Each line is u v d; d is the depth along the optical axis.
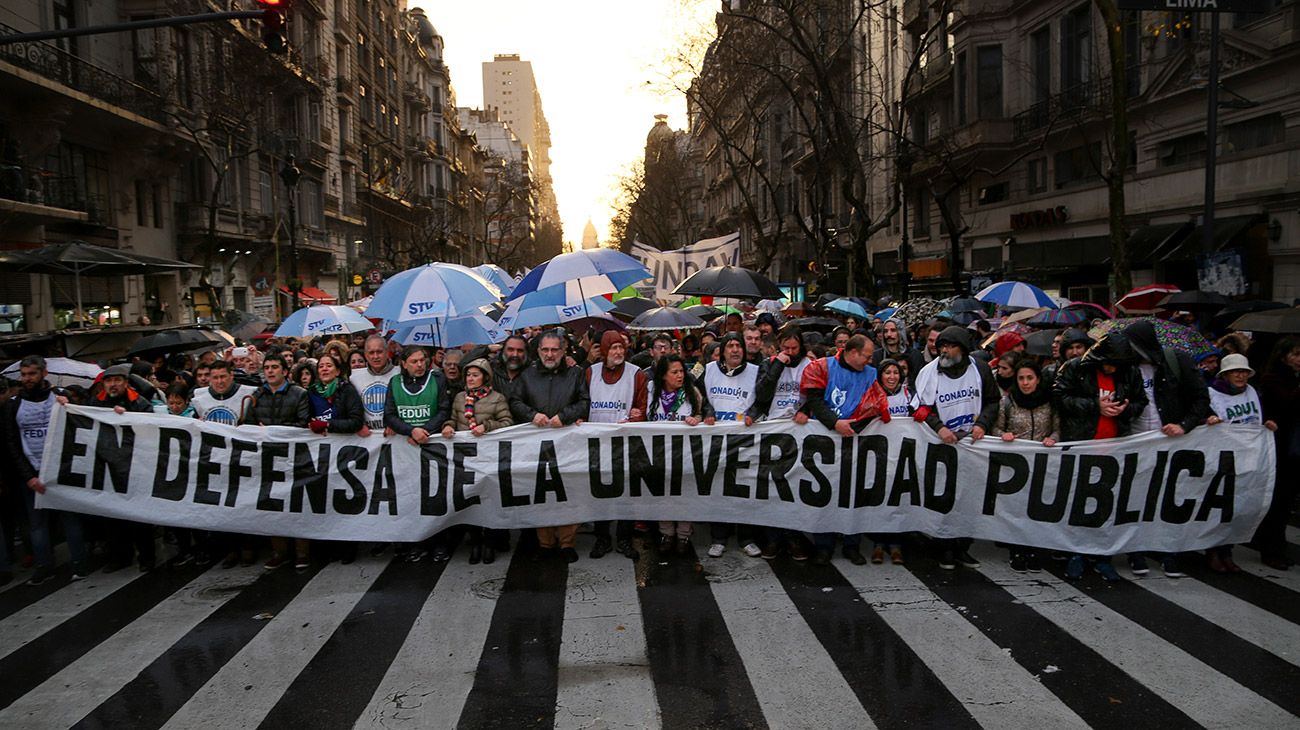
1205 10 10.26
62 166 20.00
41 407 6.42
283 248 32.25
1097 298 21.00
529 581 6.03
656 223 55.66
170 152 24.00
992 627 5.05
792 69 21.92
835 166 35.41
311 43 37.75
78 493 6.30
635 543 6.96
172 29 23.56
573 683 4.38
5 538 6.30
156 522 6.34
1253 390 6.31
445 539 6.79
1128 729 3.82
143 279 23.58
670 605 5.48
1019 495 6.19
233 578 6.26
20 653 4.91
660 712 4.06
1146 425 6.16
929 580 5.96
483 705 4.16
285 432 6.46
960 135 24.41
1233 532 6.03
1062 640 4.83
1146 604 5.41
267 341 12.54
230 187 28.80
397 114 54.69
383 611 5.47
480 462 6.47
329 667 4.62
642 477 6.52
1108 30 10.87
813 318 12.25
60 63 18.45
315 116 37.81
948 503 6.28
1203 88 16.66
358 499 6.46
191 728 3.98
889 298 17.22
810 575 6.09
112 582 6.23
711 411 6.70
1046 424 6.28
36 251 12.10
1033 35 22.84
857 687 4.28
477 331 8.80
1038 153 22.69
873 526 6.36
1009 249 24.03
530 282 7.28
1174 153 18.12
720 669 4.51
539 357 6.68
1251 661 4.51
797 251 44.28
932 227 29.14
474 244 86.25
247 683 4.45
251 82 26.39
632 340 12.33
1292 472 6.07
